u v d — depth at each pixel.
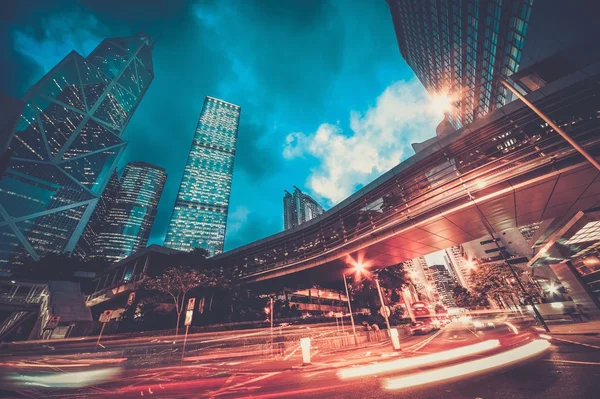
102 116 197.38
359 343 27.20
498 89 51.22
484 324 44.44
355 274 43.94
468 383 6.42
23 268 60.97
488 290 61.50
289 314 47.69
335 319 45.34
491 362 8.70
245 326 35.53
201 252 50.53
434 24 70.25
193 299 19.73
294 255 42.78
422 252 34.22
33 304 40.66
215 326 32.97
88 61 198.75
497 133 22.22
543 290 51.75
